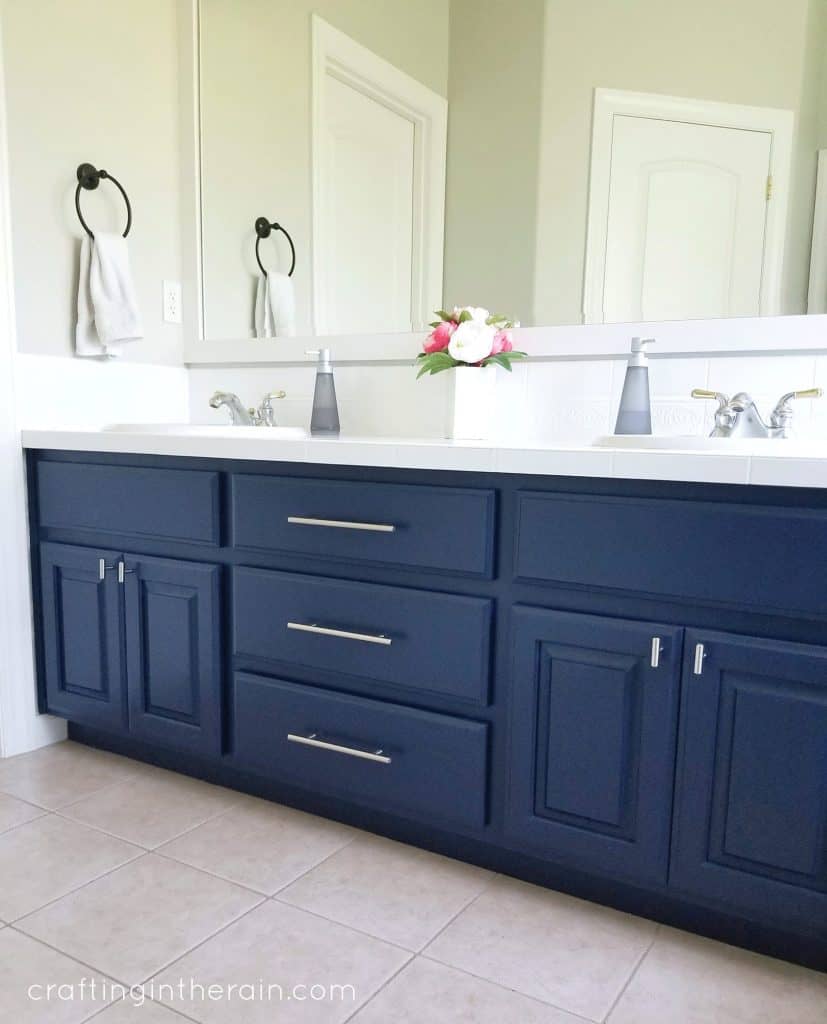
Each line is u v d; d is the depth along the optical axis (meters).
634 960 1.25
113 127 2.10
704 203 1.68
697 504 1.17
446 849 1.55
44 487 1.93
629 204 1.74
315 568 1.56
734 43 1.62
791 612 1.12
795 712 1.13
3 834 1.60
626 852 1.28
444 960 1.24
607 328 1.77
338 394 2.14
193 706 1.76
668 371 1.72
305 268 2.16
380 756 1.49
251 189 2.22
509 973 1.21
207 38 2.24
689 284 1.70
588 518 1.26
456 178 1.92
